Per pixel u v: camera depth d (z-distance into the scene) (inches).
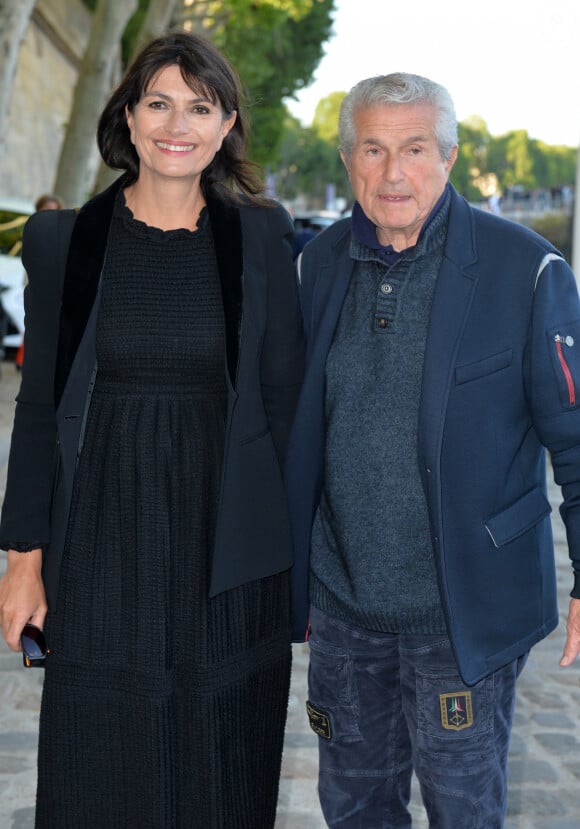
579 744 151.7
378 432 88.0
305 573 96.0
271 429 95.6
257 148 1328.7
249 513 89.7
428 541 88.0
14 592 91.0
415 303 87.5
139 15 967.6
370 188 86.9
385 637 92.9
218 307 88.9
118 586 89.0
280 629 94.8
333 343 91.5
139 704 89.4
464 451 85.1
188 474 88.3
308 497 94.4
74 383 87.7
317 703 96.8
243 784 93.4
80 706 90.8
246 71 1137.4
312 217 689.0
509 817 130.0
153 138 86.0
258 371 90.7
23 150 1011.9
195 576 88.7
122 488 87.7
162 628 88.4
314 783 137.6
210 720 90.0
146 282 88.2
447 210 88.7
